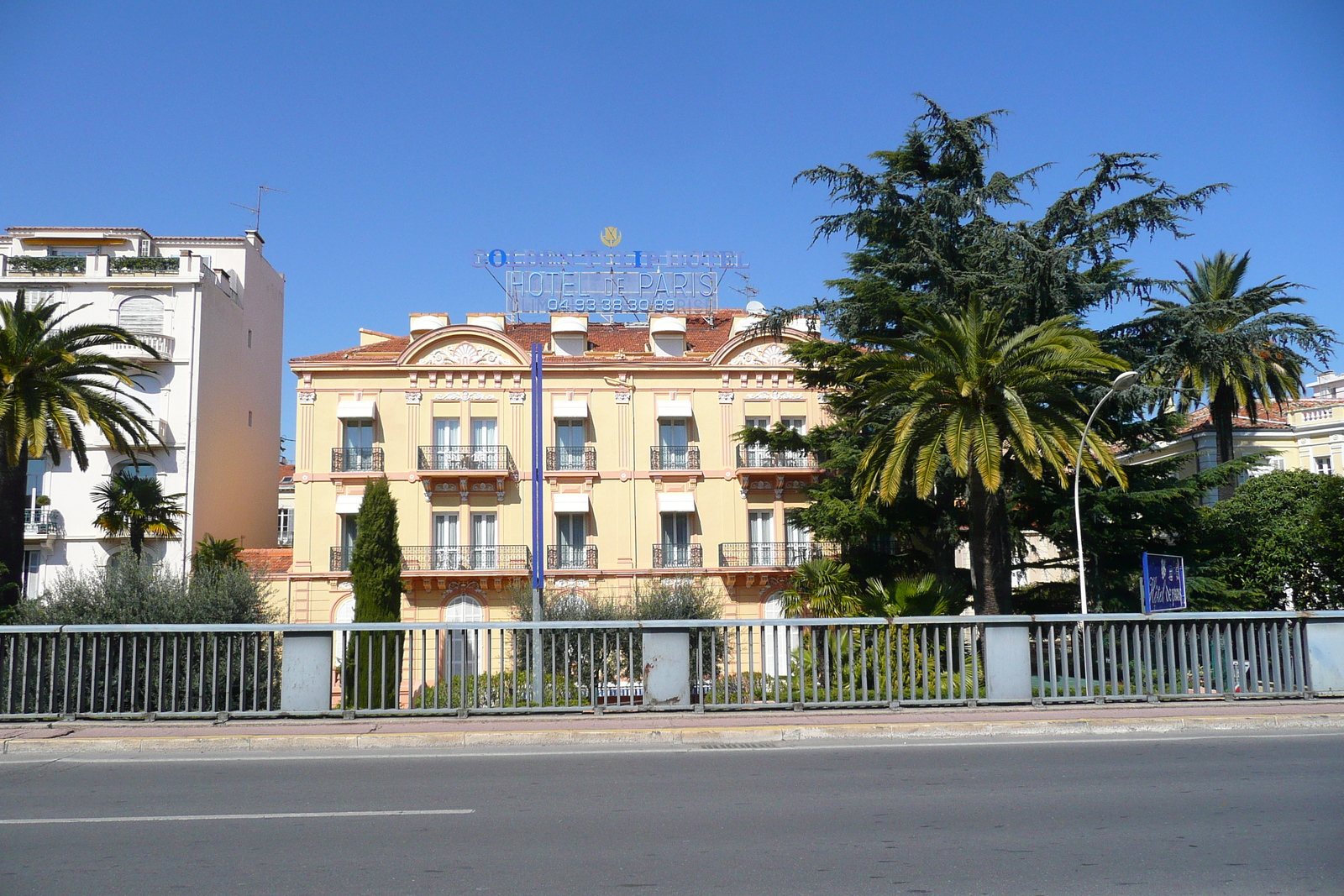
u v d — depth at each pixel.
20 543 25.14
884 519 29.94
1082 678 16.14
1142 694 15.32
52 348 26.30
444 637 14.77
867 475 24.86
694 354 42.12
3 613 22.30
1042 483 28.75
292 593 38.47
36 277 41.69
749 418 40.97
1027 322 28.45
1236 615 15.54
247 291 48.50
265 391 50.84
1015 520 30.17
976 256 29.39
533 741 12.98
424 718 14.21
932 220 29.36
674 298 49.56
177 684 15.97
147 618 22.08
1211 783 9.90
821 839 7.75
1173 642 15.54
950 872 6.85
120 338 28.27
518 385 40.34
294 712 14.23
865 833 7.92
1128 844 7.57
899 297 28.84
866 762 11.28
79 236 46.38
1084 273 28.80
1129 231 28.11
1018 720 13.71
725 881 6.65
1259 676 16.02
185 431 41.38
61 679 15.42
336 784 10.13
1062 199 28.50
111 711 14.16
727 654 15.34
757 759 11.59
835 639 15.99
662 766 11.14
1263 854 7.27
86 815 8.75
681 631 14.85
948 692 15.20
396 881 6.69
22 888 6.61
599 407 40.56
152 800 9.39
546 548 39.62
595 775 10.59
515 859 7.21
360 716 14.24
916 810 8.77
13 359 25.62
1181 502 29.61
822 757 11.74
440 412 40.09
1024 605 29.83
